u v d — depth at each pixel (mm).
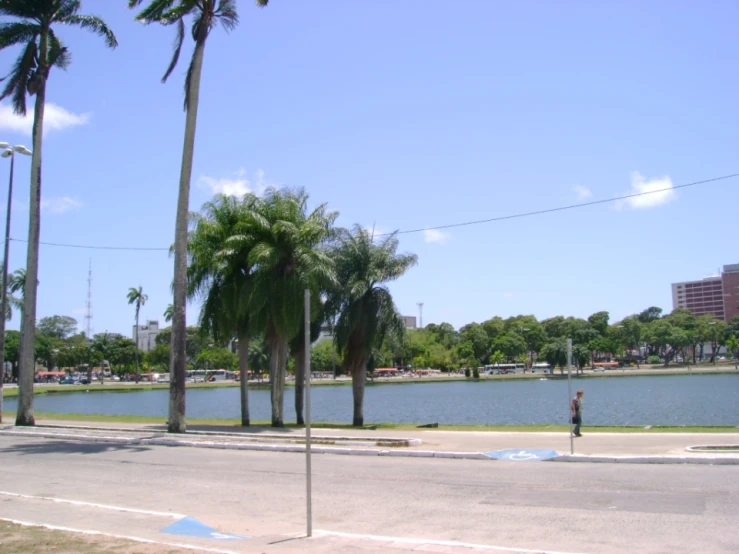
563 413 60281
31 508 12617
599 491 12984
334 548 9320
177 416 27547
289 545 9578
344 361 36750
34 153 32000
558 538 9664
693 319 199000
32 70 32031
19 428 30641
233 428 31719
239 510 12547
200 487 15047
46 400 100500
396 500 12969
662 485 13328
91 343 174250
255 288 31688
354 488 14383
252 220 32281
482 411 66062
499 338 189000
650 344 199875
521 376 172625
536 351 194625
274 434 26656
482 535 10070
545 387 127062
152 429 29844
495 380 170500
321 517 11773
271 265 31234
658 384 125750
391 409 72312
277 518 11789
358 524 11172
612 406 68938
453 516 11422
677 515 10727
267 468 17703
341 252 36312
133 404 89062
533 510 11578
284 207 33250
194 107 28219
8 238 35750
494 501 12492
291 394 118688
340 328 36312
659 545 9070
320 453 20781
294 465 18156
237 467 18000
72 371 188000
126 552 8859
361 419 36094
